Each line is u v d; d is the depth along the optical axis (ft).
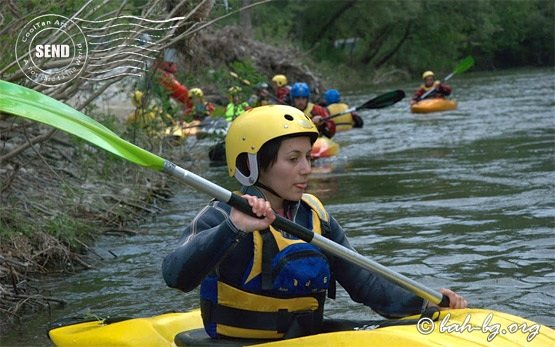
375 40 276.21
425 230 46.70
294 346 22.38
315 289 23.70
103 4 40.22
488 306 33.27
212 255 21.97
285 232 23.48
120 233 49.01
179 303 36.06
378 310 25.18
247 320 23.75
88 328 26.32
